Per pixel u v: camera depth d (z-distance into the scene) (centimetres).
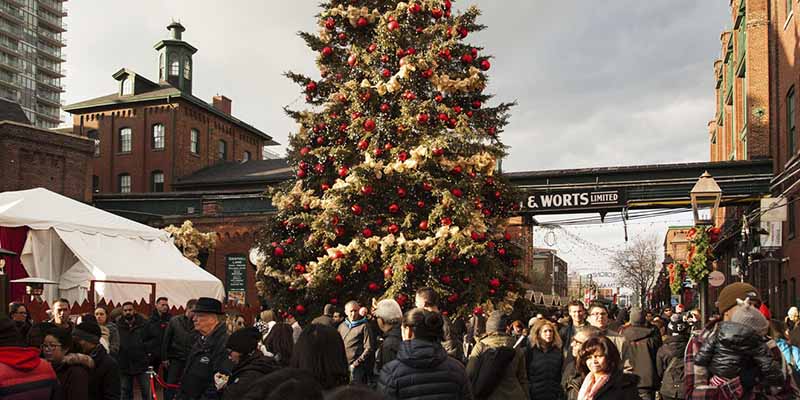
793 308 1169
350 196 1361
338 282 1367
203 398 734
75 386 588
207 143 5334
